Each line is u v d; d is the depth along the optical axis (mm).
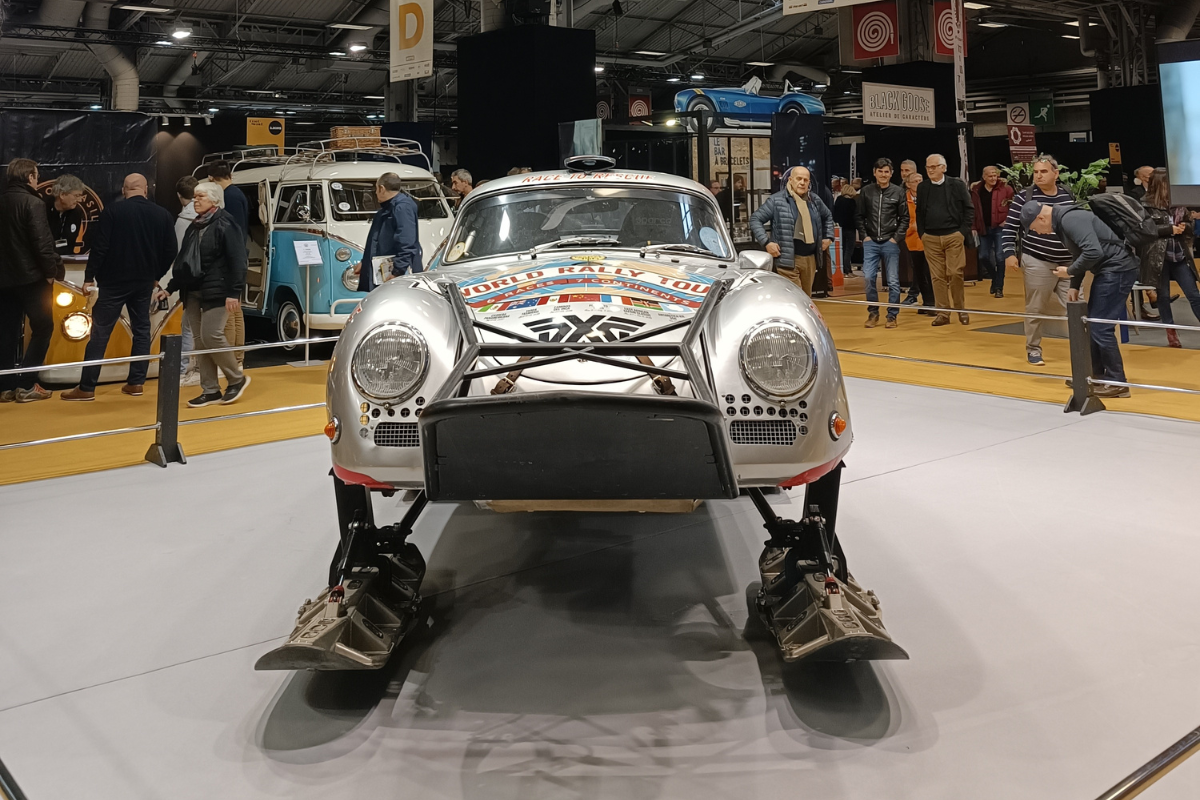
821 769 2213
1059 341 8812
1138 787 2008
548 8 11406
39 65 26703
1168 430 5426
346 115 33781
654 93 33188
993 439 5363
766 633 2971
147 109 29906
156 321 8086
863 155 17781
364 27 23969
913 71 15492
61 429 6320
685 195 4047
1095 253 5980
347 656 2424
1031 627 2953
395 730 2438
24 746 2393
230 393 6938
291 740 2400
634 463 2322
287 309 9703
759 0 26391
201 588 3449
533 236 3850
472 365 2602
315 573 3588
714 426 2189
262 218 9992
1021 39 32469
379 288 3025
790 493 4527
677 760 2262
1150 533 3766
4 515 4406
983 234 14703
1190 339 8734
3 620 3184
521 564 3646
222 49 23812
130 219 7148
